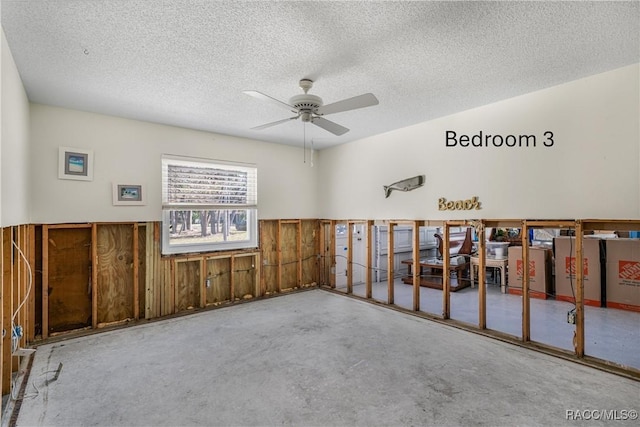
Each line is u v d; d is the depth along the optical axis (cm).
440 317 418
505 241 679
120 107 371
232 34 225
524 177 342
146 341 346
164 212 442
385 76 293
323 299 521
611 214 287
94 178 388
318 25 214
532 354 309
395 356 305
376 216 504
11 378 247
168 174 447
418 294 449
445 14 204
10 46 236
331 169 587
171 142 445
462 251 639
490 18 208
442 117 412
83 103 357
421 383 256
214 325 396
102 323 396
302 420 212
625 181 280
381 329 380
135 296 411
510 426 204
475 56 257
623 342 335
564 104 313
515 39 233
